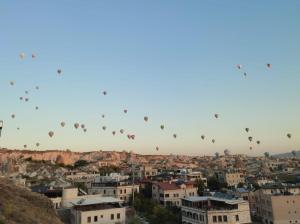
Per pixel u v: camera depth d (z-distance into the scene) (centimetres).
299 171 17962
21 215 3225
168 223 7200
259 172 19812
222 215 6284
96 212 5938
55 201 6794
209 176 15688
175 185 9875
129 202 9550
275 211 7712
